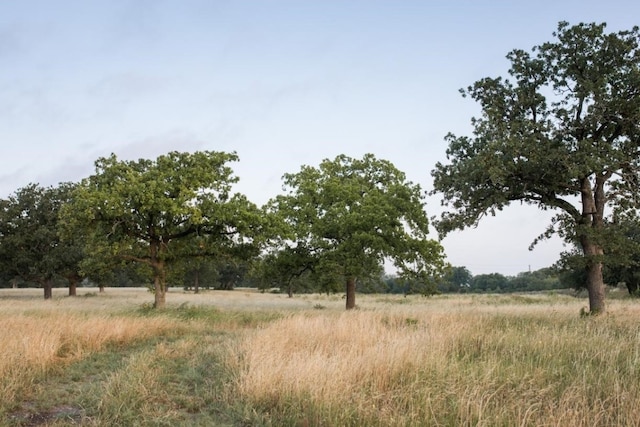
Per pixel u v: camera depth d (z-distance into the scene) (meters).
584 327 13.27
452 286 112.12
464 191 19.28
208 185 24.47
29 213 39.69
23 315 16.89
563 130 18.41
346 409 5.94
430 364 8.08
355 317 15.98
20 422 6.05
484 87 20.50
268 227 24.83
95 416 6.27
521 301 42.22
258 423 5.98
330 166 30.61
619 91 18.09
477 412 5.71
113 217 22.75
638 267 44.47
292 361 7.93
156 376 8.42
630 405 5.77
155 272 24.80
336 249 26.72
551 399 6.34
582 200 19.14
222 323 18.75
